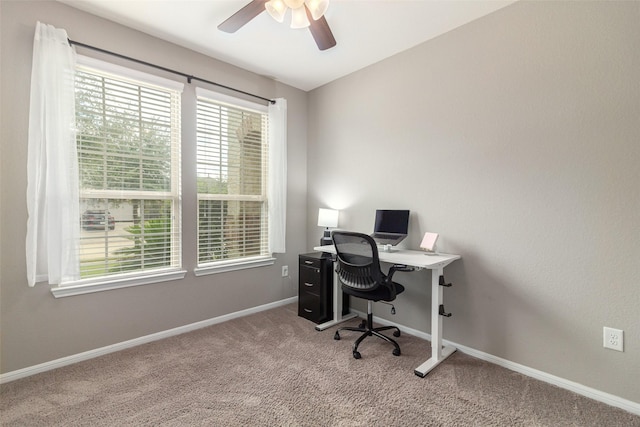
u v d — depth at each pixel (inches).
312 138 147.6
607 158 70.1
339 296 119.3
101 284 91.0
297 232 147.5
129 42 95.8
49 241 79.7
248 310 129.2
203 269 114.1
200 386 76.7
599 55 70.7
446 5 84.7
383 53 112.3
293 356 92.1
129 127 98.1
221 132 121.0
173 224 108.9
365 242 89.7
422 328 107.0
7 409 67.8
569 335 75.9
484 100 90.0
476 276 92.7
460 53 95.0
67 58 82.1
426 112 104.1
